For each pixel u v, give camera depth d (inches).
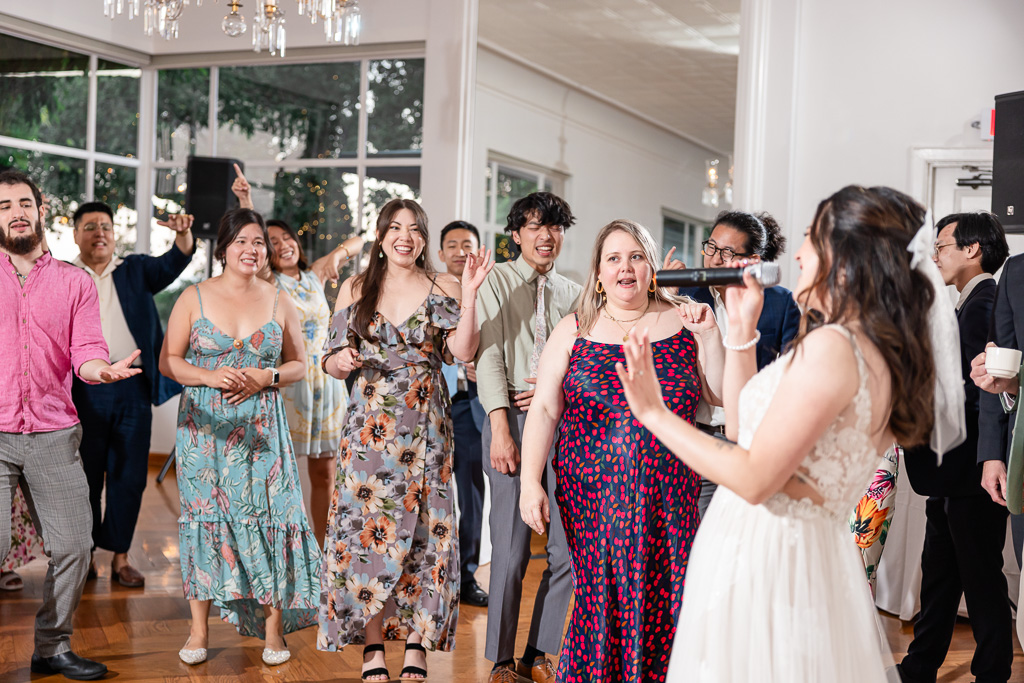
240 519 130.6
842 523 64.8
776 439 57.9
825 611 61.9
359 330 119.9
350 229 270.7
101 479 169.5
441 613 120.5
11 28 254.7
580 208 406.0
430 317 121.2
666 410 64.0
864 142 203.2
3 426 117.6
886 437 64.4
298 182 276.1
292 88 276.7
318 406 184.5
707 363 92.9
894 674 72.8
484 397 120.2
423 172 238.8
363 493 119.7
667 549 90.3
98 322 124.4
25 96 264.5
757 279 68.6
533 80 366.9
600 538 91.0
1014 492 101.0
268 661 132.3
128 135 289.9
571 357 96.8
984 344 116.9
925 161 199.0
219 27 274.2
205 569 131.0
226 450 131.6
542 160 378.0
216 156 281.3
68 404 123.4
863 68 203.0
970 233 124.5
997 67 195.5
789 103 205.9
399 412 119.9
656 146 466.6
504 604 120.3
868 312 59.9
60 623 123.8
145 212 292.8
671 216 489.1
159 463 289.6
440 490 121.8
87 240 175.0
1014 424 104.5
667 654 90.2
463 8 234.5
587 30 309.7
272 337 136.5
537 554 205.3
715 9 282.7
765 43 206.4
